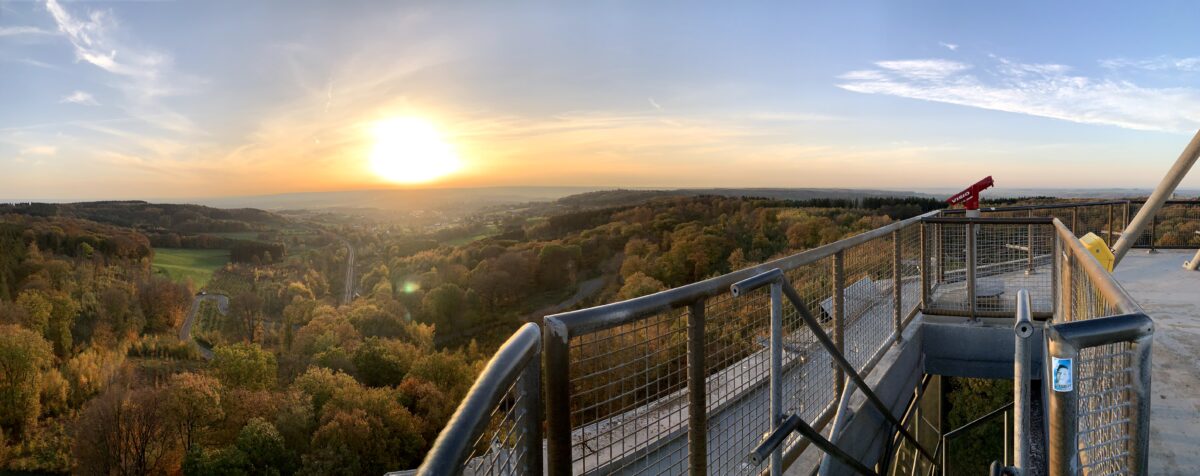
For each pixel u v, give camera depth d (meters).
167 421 41.91
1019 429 1.45
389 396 45.22
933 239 5.66
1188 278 6.20
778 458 2.09
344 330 64.81
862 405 3.27
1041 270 5.91
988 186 6.46
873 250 3.72
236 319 82.12
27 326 59.28
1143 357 1.13
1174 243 8.47
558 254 78.12
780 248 49.41
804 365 2.62
